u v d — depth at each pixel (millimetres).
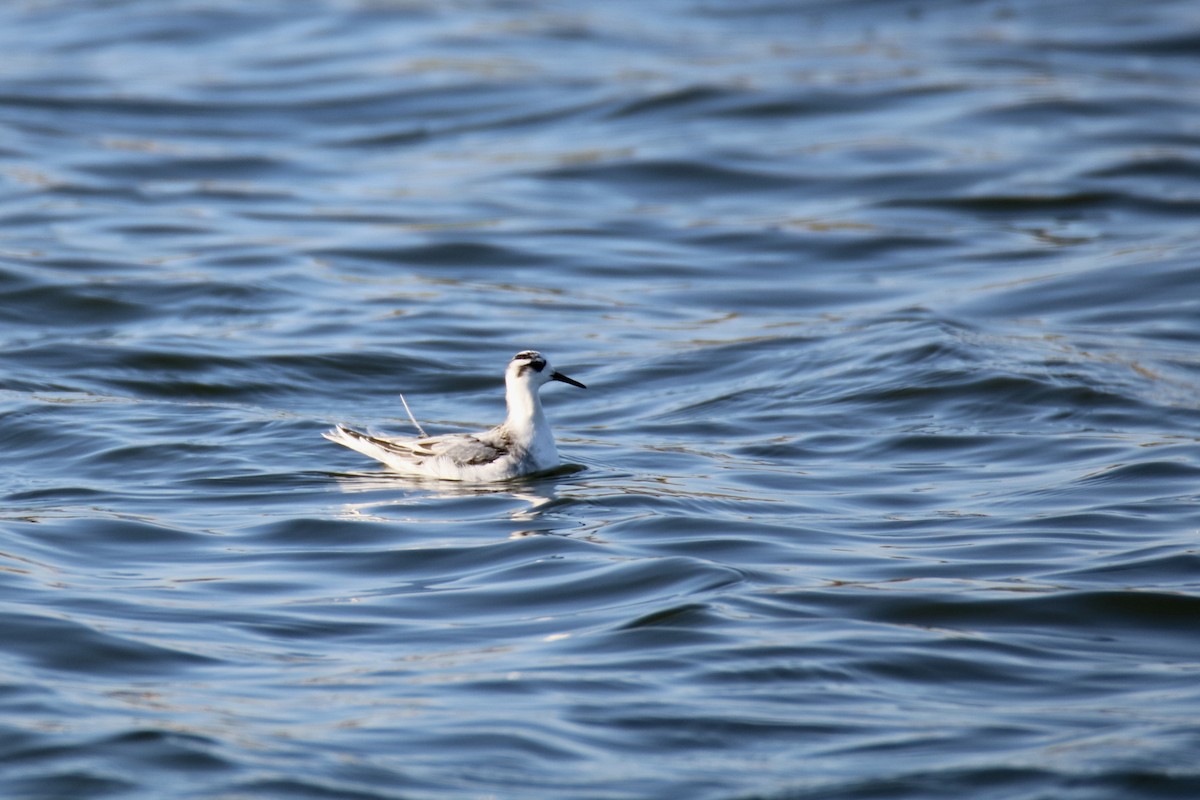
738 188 31344
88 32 44312
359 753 9242
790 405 19094
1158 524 14008
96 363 20484
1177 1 47625
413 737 9469
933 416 18438
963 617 11695
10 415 18016
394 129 35750
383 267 26438
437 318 23406
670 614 11586
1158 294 23828
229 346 21453
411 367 21016
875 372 20094
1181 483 15320
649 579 12508
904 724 9781
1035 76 38469
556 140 34594
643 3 48438
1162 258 25594
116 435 17391
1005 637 11297
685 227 28906
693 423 18516
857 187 31047
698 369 20984
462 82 38625
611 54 41531
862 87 37500
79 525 14094
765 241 28078
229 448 16984
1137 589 12047
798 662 10703
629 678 10414
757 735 9594
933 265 26547
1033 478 15859
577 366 21203
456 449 15961
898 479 15977
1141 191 30062
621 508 14727
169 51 42375
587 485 15648
